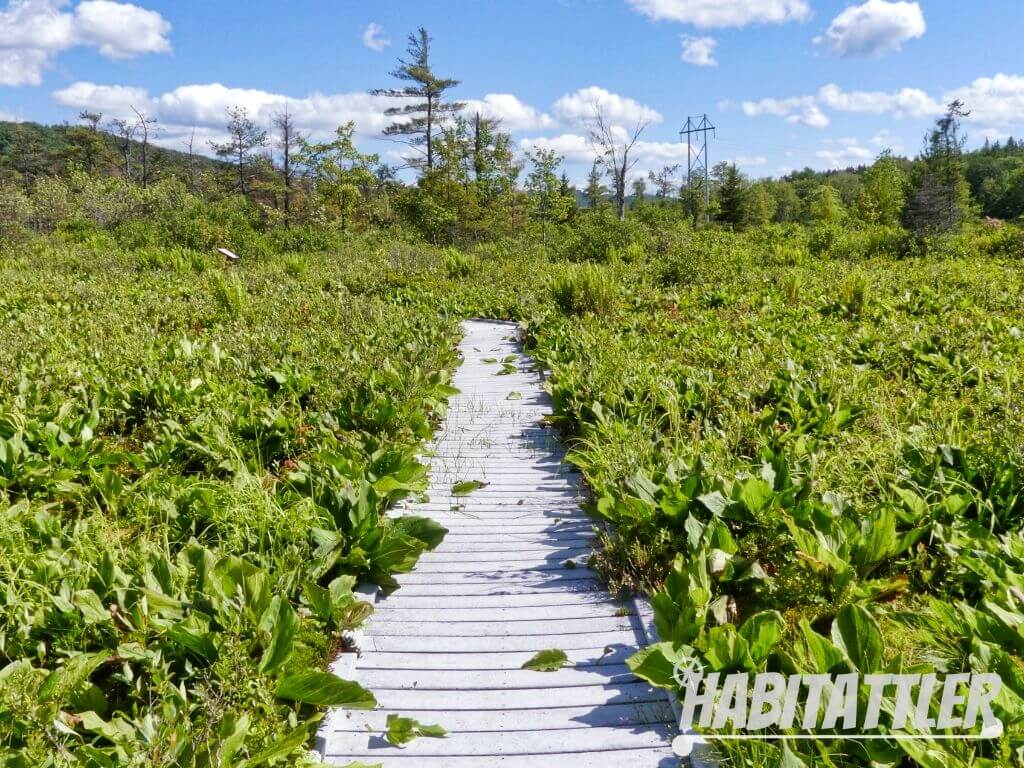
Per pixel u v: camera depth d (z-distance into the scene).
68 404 5.69
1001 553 3.52
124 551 3.58
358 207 39.91
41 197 32.03
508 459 5.86
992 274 14.24
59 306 11.55
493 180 38.59
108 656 2.83
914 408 5.74
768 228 28.61
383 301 13.78
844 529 3.65
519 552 4.20
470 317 13.77
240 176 52.62
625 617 3.49
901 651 2.97
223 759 2.29
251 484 4.22
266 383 6.93
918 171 34.50
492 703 2.89
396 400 6.41
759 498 3.88
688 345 8.84
